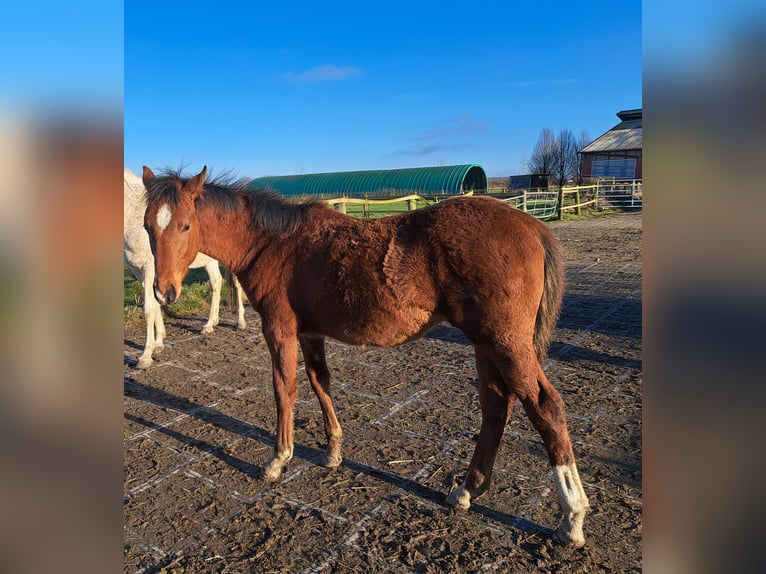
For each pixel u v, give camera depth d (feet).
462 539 8.61
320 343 10.94
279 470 10.48
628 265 33.37
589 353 17.63
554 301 8.66
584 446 11.36
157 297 9.80
